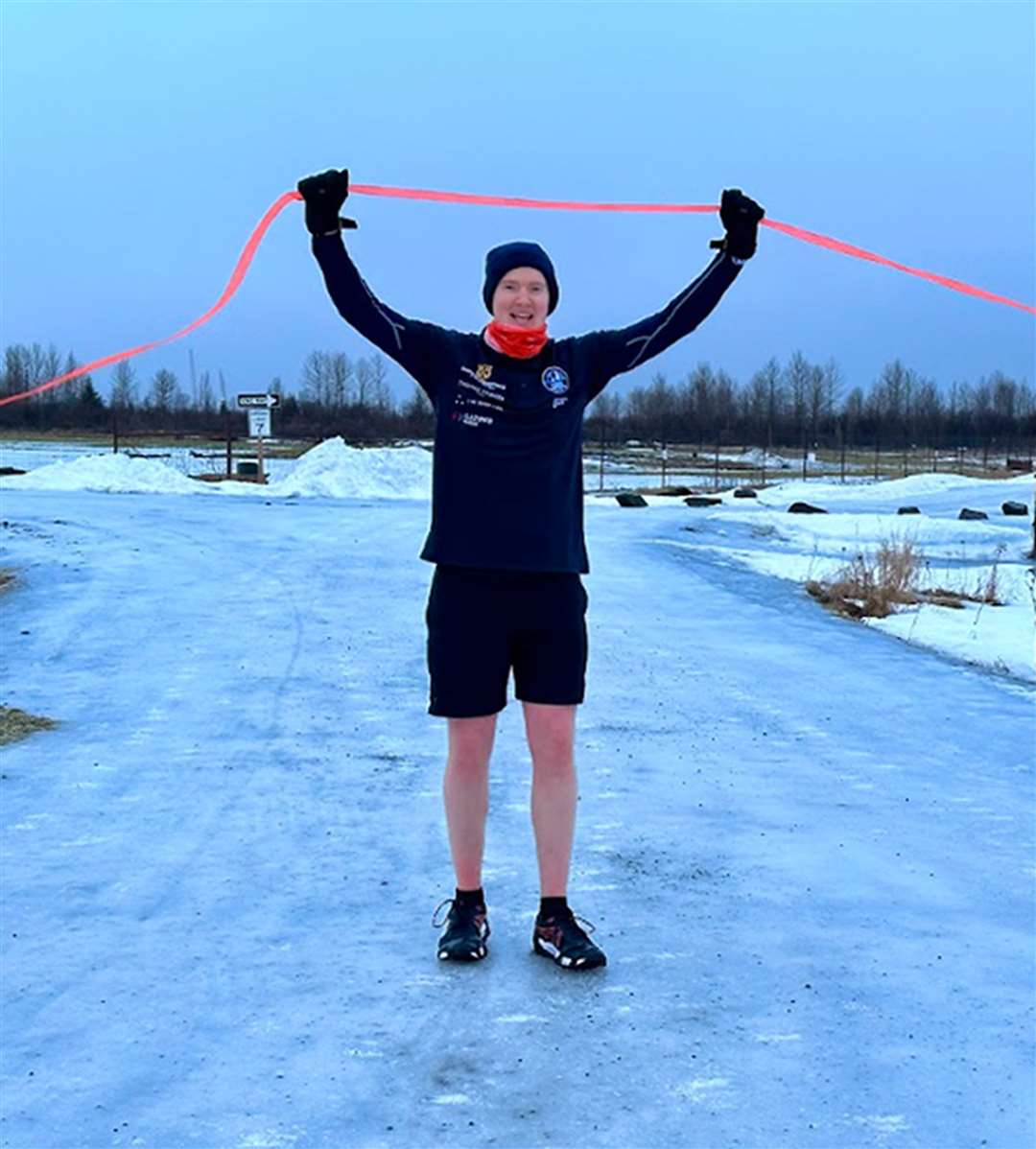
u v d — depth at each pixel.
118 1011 3.37
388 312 3.55
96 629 9.35
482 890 3.79
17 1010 3.38
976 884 4.39
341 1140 2.76
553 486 3.56
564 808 3.67
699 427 70.75
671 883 4.36
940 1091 2.99
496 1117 2.86
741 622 10.44
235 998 3.44
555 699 3.64
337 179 3.45
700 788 5.54
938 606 12.02
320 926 3.95
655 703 7.26
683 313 3.69
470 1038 3.22
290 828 4.92
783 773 5.83
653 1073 3.05
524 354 3.53
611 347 3.65
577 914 4.06
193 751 6.05
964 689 7.88
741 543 18.95
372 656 8.41
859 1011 3.40
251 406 30.89
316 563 13.44
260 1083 3.00
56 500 23.02
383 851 4.66
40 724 6.55
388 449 35.19
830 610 11.48
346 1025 3.28
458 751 3.69
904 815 5.20
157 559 13.55
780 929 3.96
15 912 4.06
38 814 5.08
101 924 3.96
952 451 73.19
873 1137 2.79
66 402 67.31
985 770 5.95
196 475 35.19
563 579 3.62
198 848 4.68
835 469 55.53
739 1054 3.15
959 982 3.59
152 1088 2.98
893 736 6.61
